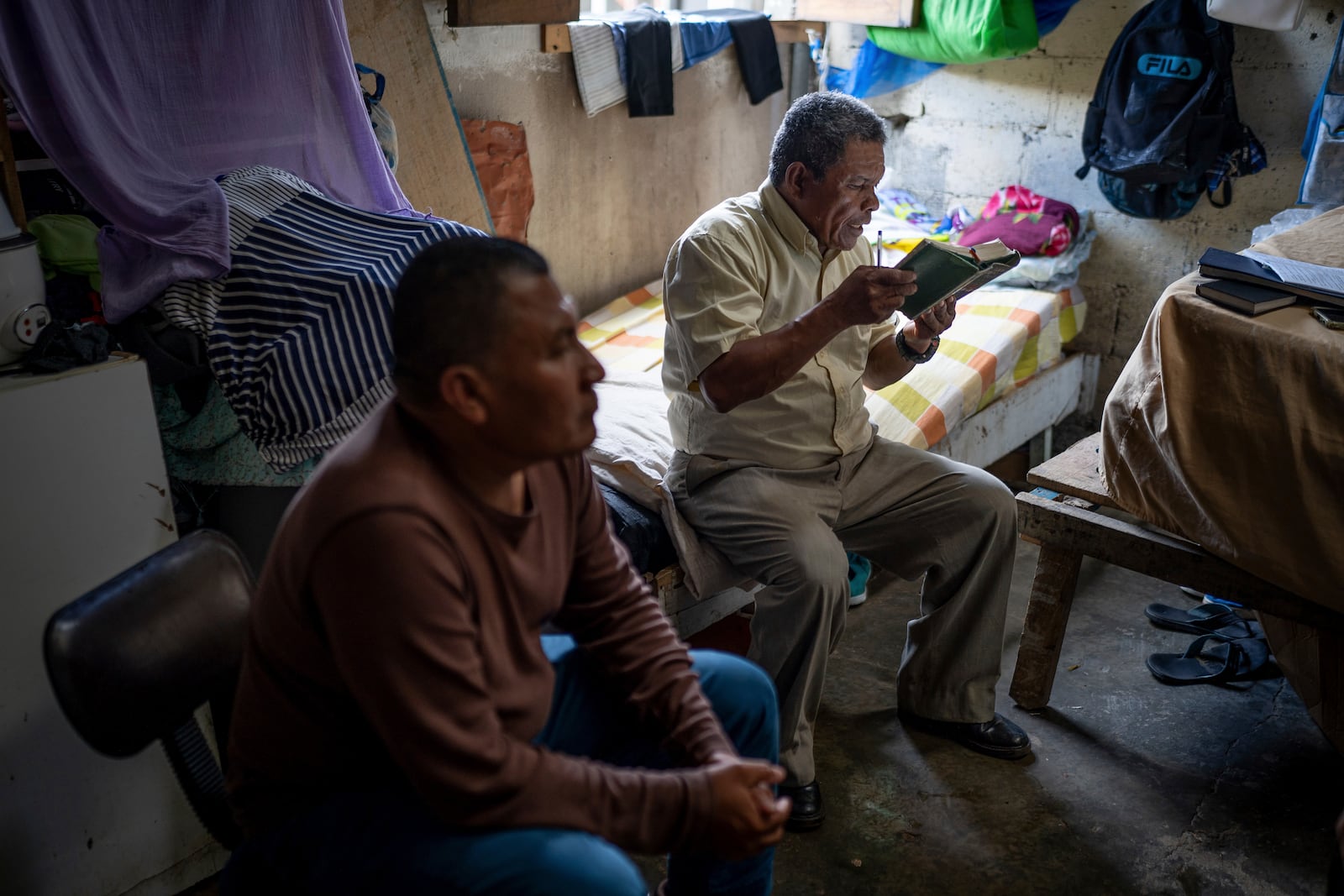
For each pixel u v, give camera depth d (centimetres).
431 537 104
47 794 167
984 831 206
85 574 169
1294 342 187
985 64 380
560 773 111
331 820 115
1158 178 335
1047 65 366
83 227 204
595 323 353
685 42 362
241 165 224
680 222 401
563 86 340
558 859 108
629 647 133
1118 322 375
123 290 191
